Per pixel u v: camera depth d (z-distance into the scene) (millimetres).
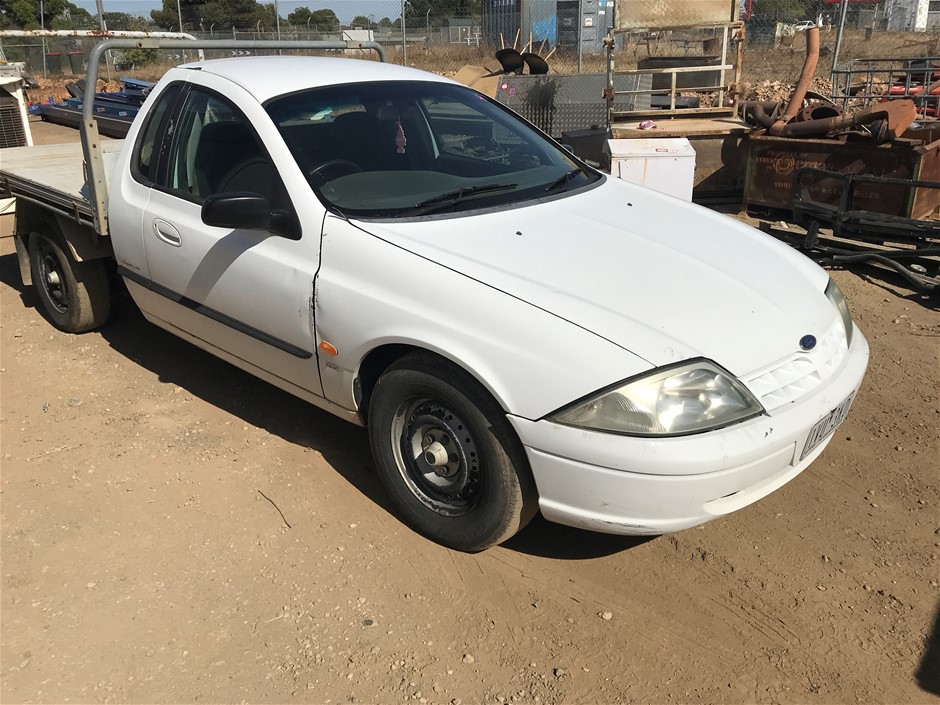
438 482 2982
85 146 4023
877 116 6656
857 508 3287
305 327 3154
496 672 2500
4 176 5055
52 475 3543
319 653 2572
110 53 24969
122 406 4160
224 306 3520
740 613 2736
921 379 4430
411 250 2895
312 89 3592
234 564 2977
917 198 6629
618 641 2623
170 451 3730
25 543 3092
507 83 10336
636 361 2443
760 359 2607
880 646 2586
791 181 7441
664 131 7992
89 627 2680
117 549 3059
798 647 2590
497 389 2580
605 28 21047
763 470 2543
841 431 3881
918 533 3125
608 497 2504
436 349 2705
